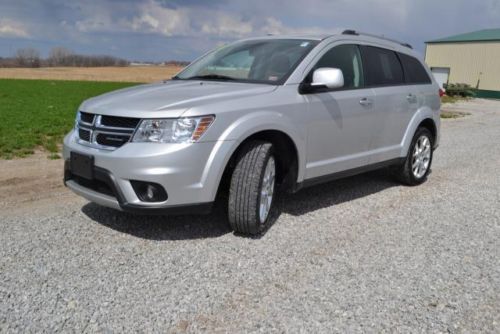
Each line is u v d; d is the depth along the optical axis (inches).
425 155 254.1
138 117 146.1
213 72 200.1
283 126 166.6
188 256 148.0
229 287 129.3
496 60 1866.4
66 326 109.0
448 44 2014.0
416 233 176.9
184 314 115.5
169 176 142.7
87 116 163.3
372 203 214.1
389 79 227.1
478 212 205.9
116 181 146.5
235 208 159.5
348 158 202.4
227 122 151.6
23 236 160.4
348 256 152.7
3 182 231.8
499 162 329.1
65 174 171.5
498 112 943.0
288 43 199.3
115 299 121.2
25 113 547.2
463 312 120.6
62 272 134.9
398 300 125.4
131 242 157.5
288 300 123.3
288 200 213.0
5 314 112.9
